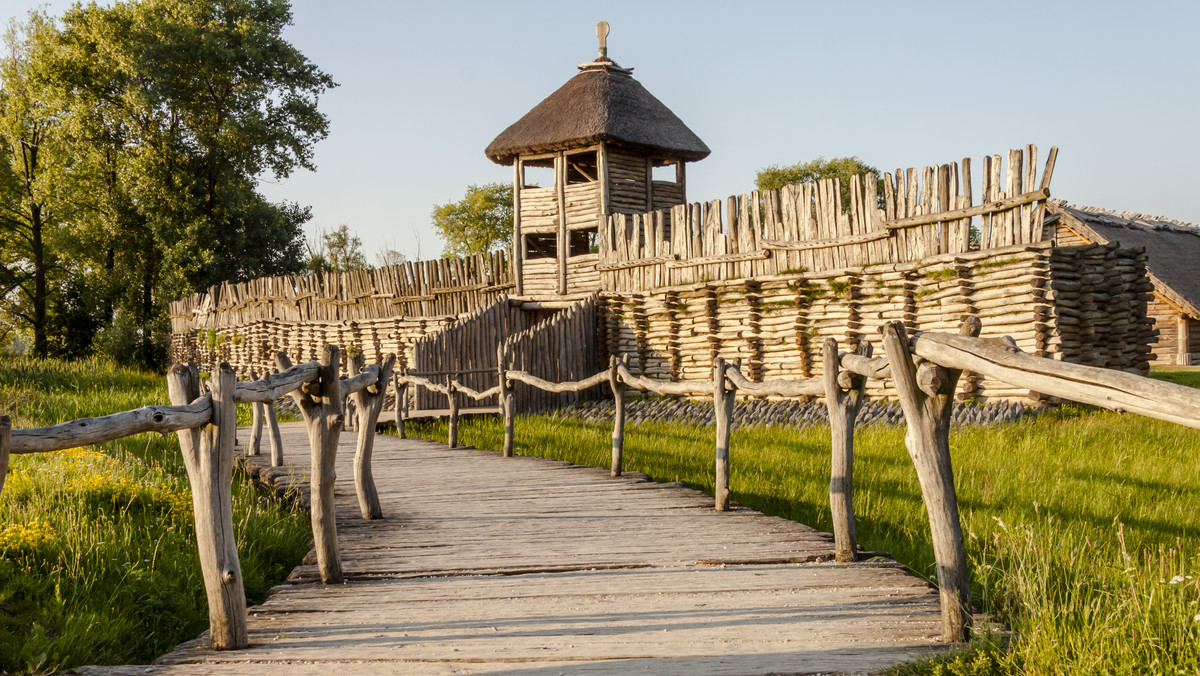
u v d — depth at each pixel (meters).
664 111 26.28
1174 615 3.84
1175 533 7.43
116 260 45.84
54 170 42.44
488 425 16.83
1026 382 3.57
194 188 41.16
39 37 42.66
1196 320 27.19
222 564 4.51
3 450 3.47
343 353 27.86
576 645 4.47
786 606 5.11
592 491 9.64
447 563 6.46
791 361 18.41
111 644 5.12
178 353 40.47
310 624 4.98
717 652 4.29
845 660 4.10
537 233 25.66
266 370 32.22
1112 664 3.50
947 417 4.33
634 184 25.12
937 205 15.79
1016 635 4.05
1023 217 14.53
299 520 8.57
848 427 6.34
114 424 3.89
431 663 4.25
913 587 5.48
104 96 42.56
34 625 4.91
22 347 50.78
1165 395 2.99
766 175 58.91
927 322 15.94
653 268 21.86
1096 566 5.82
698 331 20.38
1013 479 9.34
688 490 9.61
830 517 8.38
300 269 45.97
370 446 8.31
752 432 14.41
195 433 4.52
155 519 7.78
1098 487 8.98
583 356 22.19
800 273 18.34
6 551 6.08
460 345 20.11
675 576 5.96
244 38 41.34
